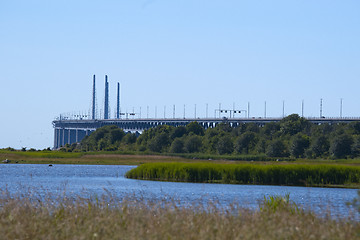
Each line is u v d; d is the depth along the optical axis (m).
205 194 163.00
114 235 56.28
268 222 61.78
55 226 62.81
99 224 60.25
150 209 70.88
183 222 61.00
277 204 82.56
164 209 70.56
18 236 55.41
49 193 90.44
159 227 59.53
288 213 73.62
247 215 68.25
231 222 63.09
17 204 75.25
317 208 91.31
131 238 54.50
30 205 75.69
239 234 55.25
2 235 55.62
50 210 72.81
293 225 60.38
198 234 57.16
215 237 55.88
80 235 56.41
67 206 75.81
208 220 64.06
